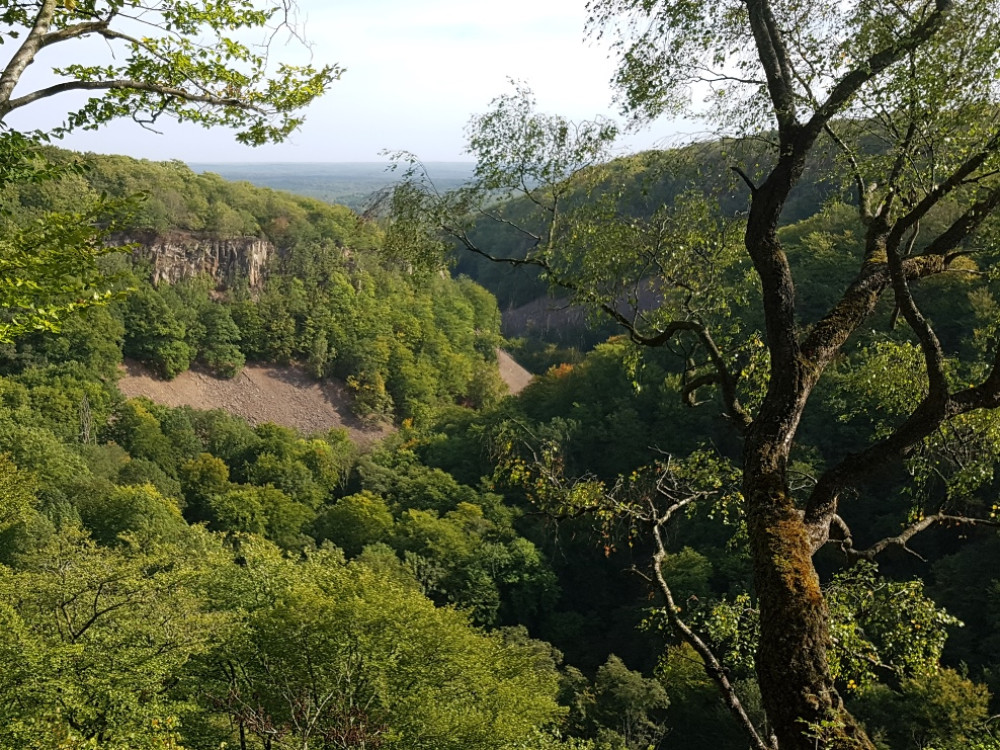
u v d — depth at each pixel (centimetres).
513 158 670
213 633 1647
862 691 598
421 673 1648
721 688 509
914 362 723
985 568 2630
